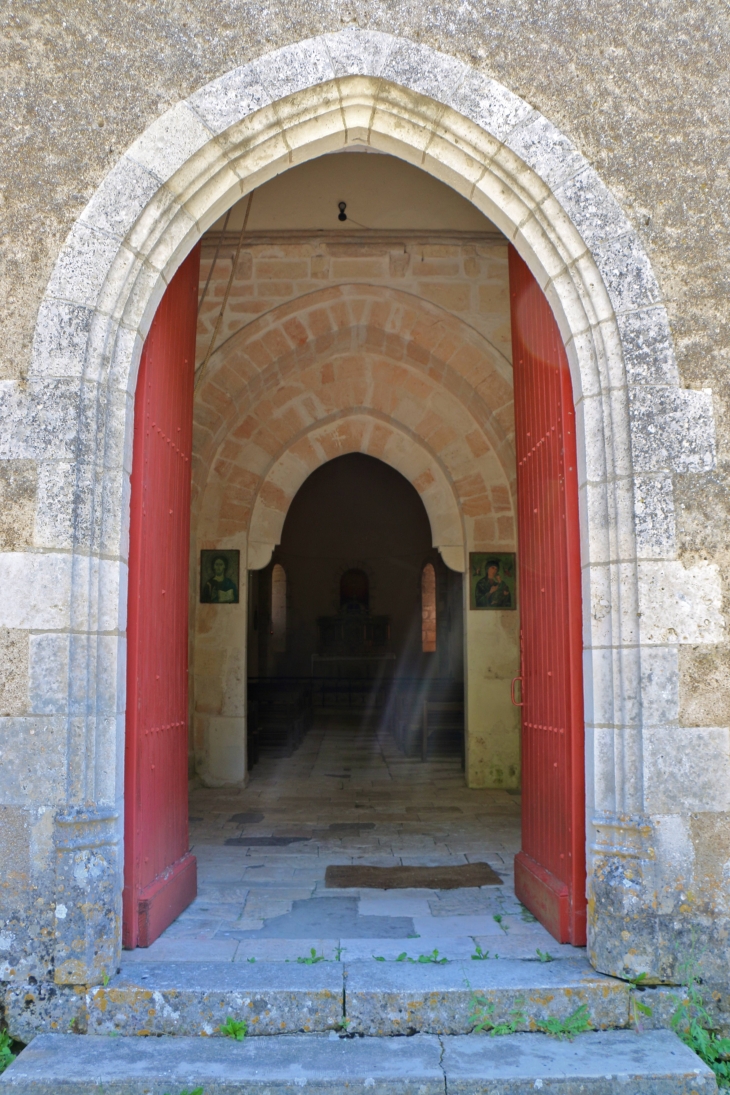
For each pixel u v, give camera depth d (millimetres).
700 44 3588
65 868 3131
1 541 3262
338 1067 2852
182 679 4375
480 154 3564
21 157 3445
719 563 3336
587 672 3459
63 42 3496
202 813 6602
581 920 3502
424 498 8328
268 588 19203
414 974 3254
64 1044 3000
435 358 7484
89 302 3371
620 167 3518
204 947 3559
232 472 8023
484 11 3564
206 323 7281
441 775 8562
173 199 3492
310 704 13719
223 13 3510
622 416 3418
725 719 3273
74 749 3209
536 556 4211
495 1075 2793
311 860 5133
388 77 3482
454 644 18688
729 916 3191
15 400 3318
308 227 7258
